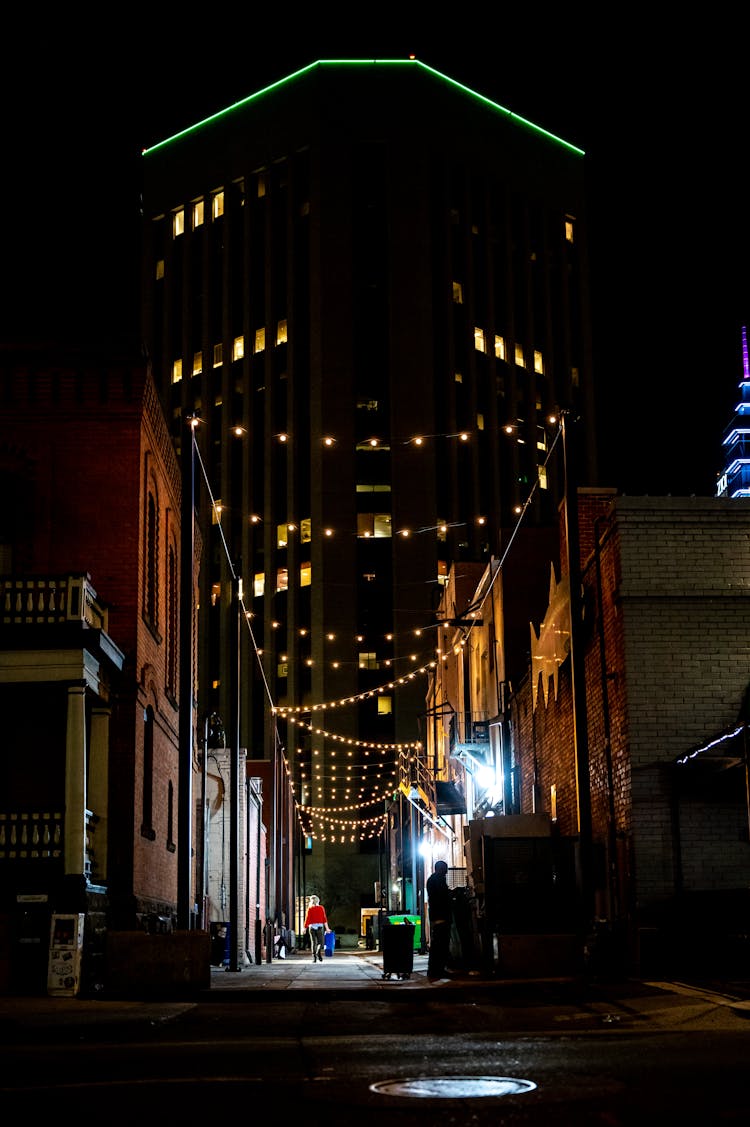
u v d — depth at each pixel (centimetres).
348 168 11275
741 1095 750
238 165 11869
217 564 11156
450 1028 1245
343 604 10394
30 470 2597
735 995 1495
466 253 11406
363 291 11062
